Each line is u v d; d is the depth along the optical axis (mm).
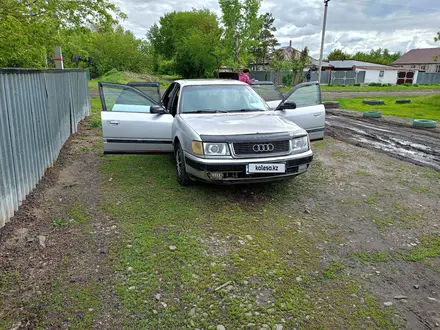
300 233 3477
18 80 3959
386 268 2930
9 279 2641
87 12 7738
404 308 2457
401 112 13945
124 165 5699
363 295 2584
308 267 2912
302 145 4207
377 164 5965
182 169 4504
